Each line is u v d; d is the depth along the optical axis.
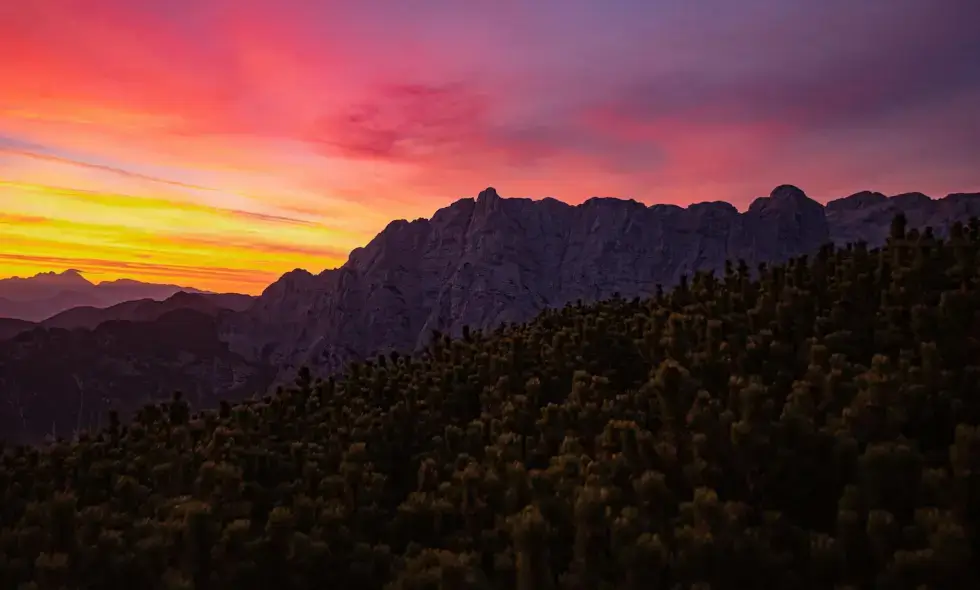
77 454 8.68
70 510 5.37
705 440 5.14
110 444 10.16
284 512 5.11
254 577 4.91
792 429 4.99
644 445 5.41
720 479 5.03
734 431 5.00
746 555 3.91
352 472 6.41
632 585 3.85
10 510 7.29
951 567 3.43
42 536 5.38
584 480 5.38
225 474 6.23
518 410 8.08
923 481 4.25
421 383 10.95
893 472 4.27
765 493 4.96
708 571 3.89
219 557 4.89
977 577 3.69
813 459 4.93
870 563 3.97
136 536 5.66
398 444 8.88
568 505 5.04
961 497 4.01
